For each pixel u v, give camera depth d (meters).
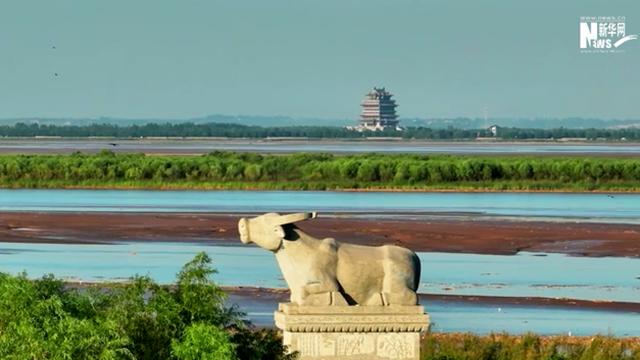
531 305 179.12
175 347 78.44
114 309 80.50
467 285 199.50
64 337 76.19
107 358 75.31
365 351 83.06
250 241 84.88
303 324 82.12
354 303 84.12
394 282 83.88
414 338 83.31
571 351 126.38
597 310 175.75
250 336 83.94
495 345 125.75
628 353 130.62
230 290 185.25
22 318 77.50
